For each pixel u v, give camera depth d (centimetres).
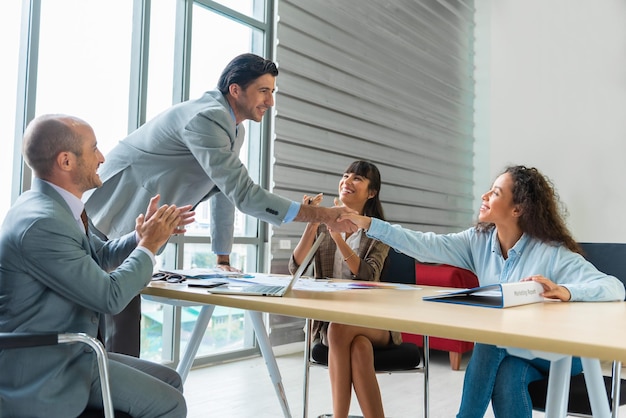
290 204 175
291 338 422
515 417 144
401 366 207
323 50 443
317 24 439
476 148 639
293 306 118
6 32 280
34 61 284
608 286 149
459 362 382
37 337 108
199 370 359
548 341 83
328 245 250
